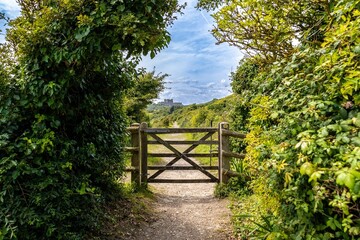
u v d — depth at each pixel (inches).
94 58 98.0
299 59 89.7
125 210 157.6
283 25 125.2
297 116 76.7
